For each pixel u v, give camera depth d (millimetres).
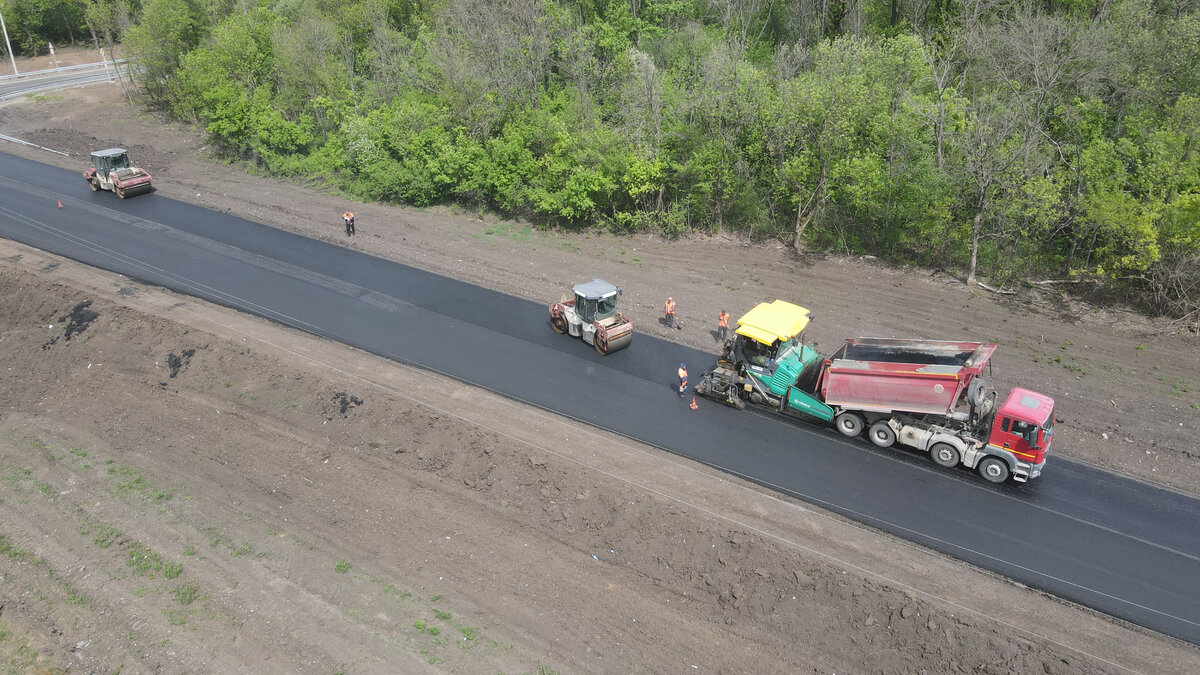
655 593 19016
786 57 44156
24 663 17203
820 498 21984
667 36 51000
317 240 40531
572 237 41219
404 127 47281
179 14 63000
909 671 16812
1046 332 30562
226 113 53125
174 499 22328
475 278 36219
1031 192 31266
